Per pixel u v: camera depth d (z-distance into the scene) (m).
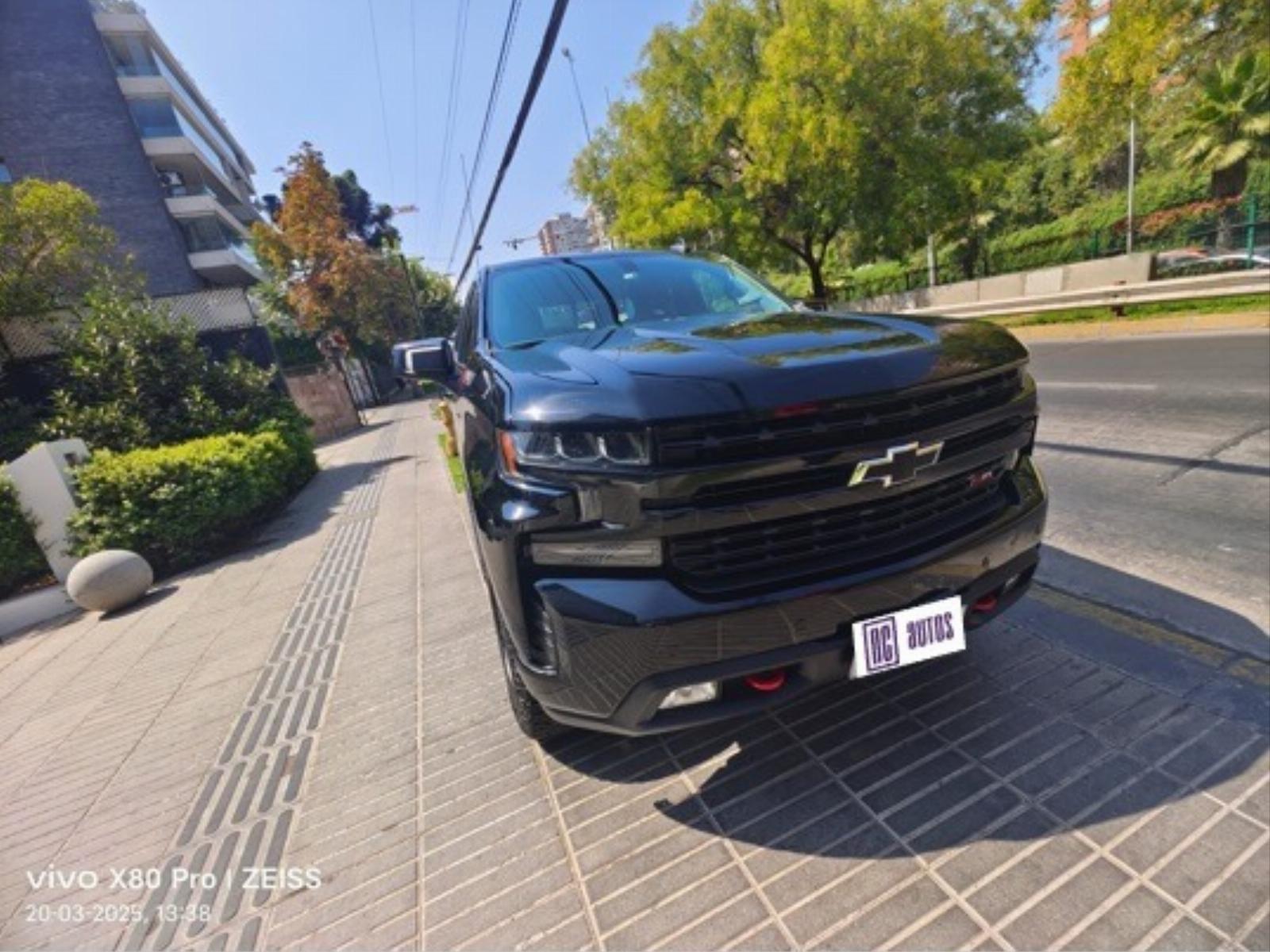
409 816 2.12
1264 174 15.77
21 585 6.44
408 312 35.50
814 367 1.57
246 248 33.72
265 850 2.08
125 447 8.59
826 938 1.47
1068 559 3.21
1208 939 1.34
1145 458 4.56
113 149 23.22
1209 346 8.16
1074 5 11.20
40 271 10.59
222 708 3.21
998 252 22.25
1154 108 12.48
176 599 5.67
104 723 3.31
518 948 1.57
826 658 1.64
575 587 1.58
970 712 2.14
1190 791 1.70
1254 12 9.59
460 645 3.44
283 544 7.01
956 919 1.47
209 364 10.55
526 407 1.64
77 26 22.98
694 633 1.52
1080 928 1.40
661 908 1.62
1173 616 2.55
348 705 2.97
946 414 1.72
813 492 1.56
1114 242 17.77
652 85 16.78
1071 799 1.74
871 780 1.92
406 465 11.40
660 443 1.47
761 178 15.16
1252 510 3.47
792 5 14.54
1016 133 16.97
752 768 2.06
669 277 3.04
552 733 2.28
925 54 14.19
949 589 1.76
